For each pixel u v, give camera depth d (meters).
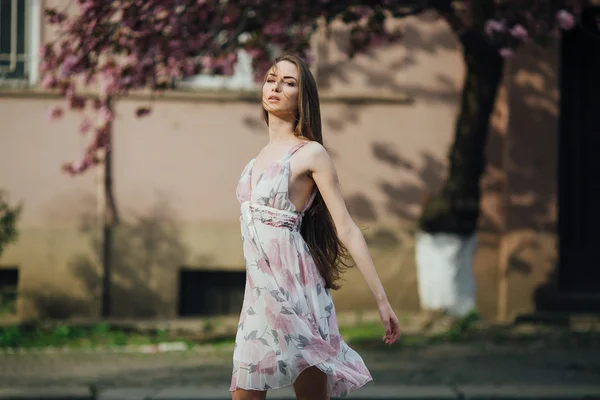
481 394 7.77
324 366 3.98
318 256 4.16
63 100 12.29
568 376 8.73
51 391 7.85
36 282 12.23
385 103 12.40
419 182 12.41
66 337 11.12
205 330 11.60
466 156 11.23
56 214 12.27
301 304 4.03
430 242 11.51
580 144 12.82
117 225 12.30
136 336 11.28
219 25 9.81
